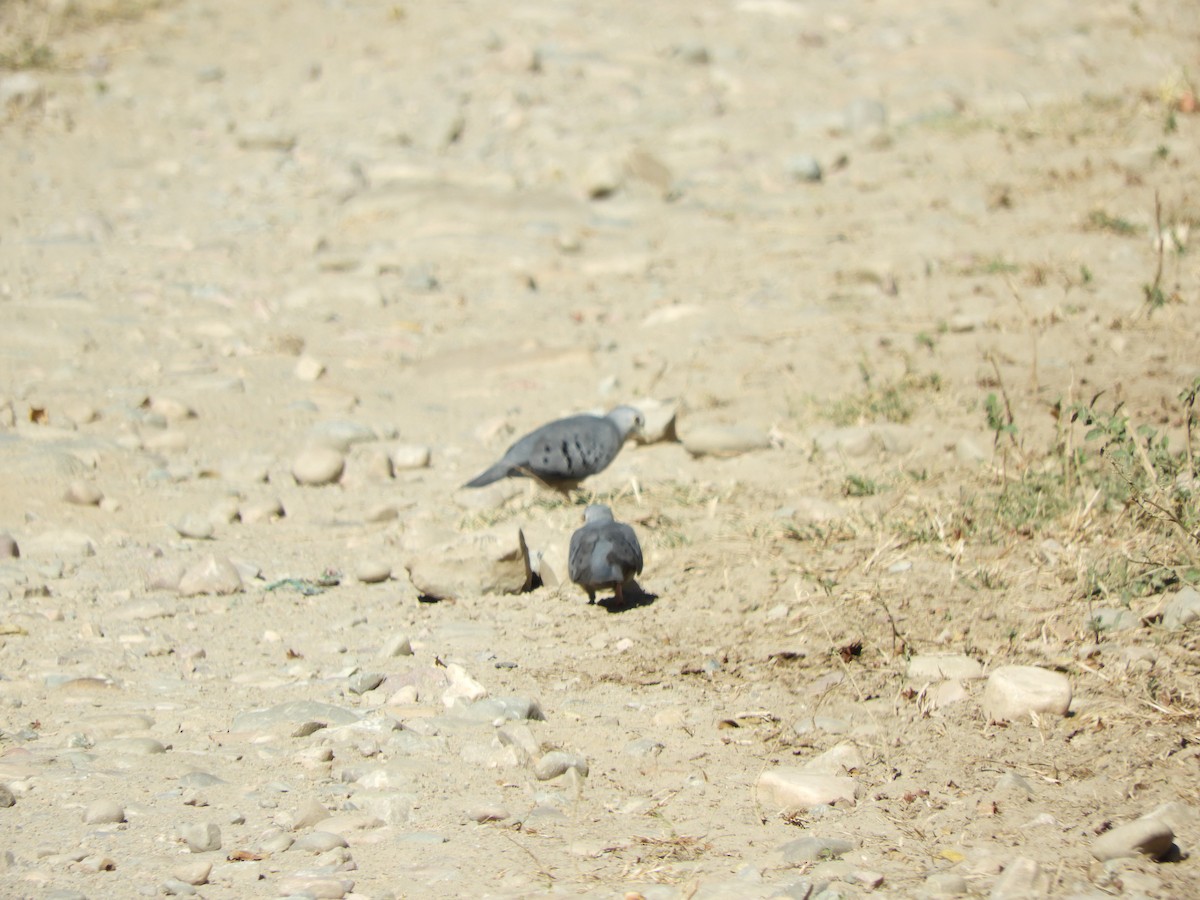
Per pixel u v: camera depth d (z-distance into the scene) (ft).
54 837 36.11
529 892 33.04
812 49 166.09
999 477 64.95
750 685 47.32
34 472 69.97
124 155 138.10
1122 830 33.91
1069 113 135.64
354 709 46.32
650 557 60.18
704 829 36.86
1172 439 67.56
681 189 128.16
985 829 35.86
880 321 94.22
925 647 48.60
